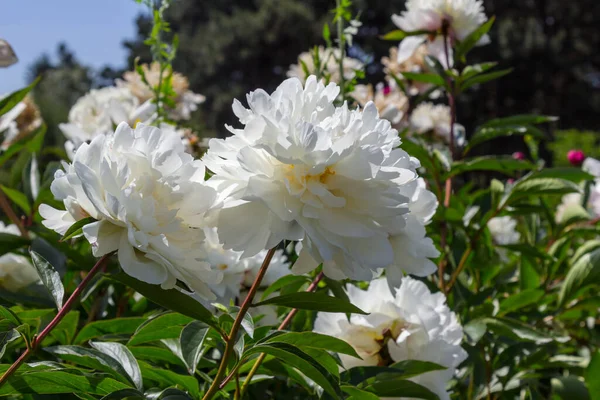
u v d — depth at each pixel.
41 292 1.02
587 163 1.54
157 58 1.29
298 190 0.62
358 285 1.11
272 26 11.35
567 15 11.70
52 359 0.94
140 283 0.65
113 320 0.89
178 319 0.76
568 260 1.38
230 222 0.63
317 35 11.26
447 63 1.36
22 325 0.65
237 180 0.63
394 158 0.65
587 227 1.40
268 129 0.62
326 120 0.65
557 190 1.11
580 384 1.08
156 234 0.61
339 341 0.70
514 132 1.30
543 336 1.00
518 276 1.46
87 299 1.05
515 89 11.39
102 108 1.43
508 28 10.96
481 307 1.06
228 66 11.73
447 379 0.87
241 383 0.82
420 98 1.45
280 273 1.02
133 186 0.61
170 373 0.76
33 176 1.19
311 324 0.97
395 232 0.65
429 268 0.71
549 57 11.05
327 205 0.62
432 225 1.25
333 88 0.68
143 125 0.65
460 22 1.37
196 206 0.63
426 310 0.87
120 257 0.61
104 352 0.73
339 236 0.63
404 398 0.87
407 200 0.62
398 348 0.85
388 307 0.86
